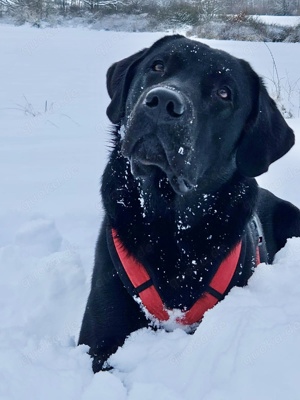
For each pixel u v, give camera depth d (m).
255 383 0.57
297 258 0.90
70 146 1.78
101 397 0.62
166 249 0.80
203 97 0.79
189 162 0.74
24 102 2.44
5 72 3.32
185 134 0.71
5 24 6.96
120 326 0.81
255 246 0.92
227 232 0.82
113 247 0.81
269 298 0.73
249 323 0.65
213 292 0.81
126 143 0.74
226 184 0.83
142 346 0.72
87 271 1.09
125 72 0.90
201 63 0.81
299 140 1.76
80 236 1.23
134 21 6.88
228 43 4.93
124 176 0.82
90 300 0.85
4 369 0.66
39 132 1.95
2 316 0.96
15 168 1.55
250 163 0.85
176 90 0.72
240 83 0.83
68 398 0.63
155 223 0.80
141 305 0.80
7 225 1.25
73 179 1.49
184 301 0.81
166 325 0.81
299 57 4.05
